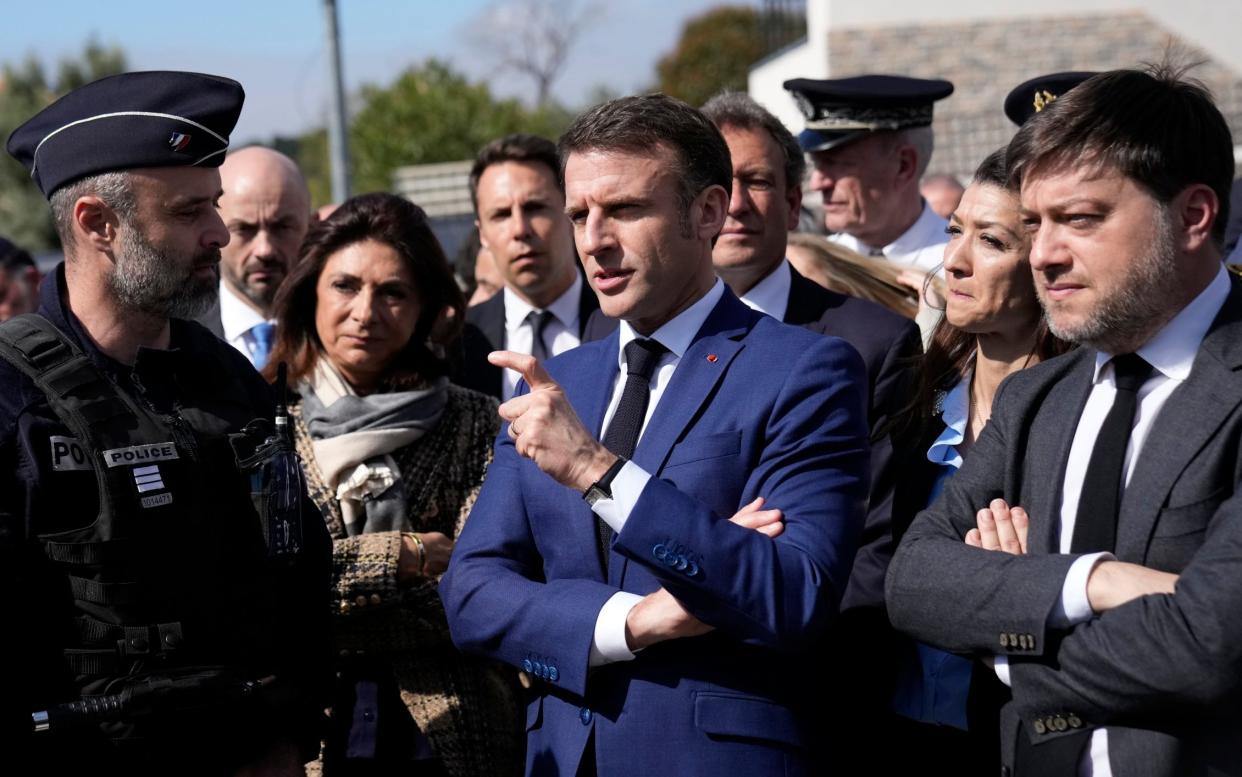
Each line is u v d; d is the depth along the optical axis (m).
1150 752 2.20
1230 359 2.25
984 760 2.97
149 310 2.72
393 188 20.00
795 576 2.48
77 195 2.68
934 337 3.30
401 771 3.24
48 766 2.47
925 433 3.22
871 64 15.30
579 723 2.65
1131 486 2.29
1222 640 2.06
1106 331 2.32
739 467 2.62
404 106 23.03
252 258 4.99
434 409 3.54
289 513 2.79
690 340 2.75
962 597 2.37
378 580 3.22
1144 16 15.24
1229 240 4.82
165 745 2.57
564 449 2.49
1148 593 2.18
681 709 2.55
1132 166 2.23
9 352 2.57
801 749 2.57
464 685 3.31
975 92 15.30
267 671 2.76
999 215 3.05
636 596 2.60
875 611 3.14
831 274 4.30
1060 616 2.26
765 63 18.52
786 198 4.00
